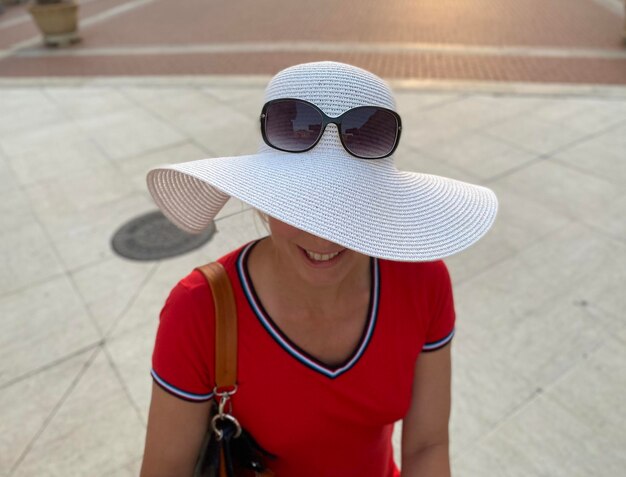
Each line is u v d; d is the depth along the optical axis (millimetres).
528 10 12164
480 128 5934
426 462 1312
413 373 1238
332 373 1101
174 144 5844
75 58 9859
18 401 2781
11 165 5516
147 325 3264
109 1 15766
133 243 4066
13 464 2471
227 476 1140
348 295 1117
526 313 3248
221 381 1084
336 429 1163
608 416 2605
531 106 6527
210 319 1071
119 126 6473
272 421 1120
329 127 976
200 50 10000
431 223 1022
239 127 6227
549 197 4469
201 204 1237
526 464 2406
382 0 13898
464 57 8859
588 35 9844
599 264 3639
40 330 3252
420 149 5457
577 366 2877
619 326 3123
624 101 6547
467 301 3363
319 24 11688
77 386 2859
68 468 2449
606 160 5070
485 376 2838
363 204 970
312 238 968
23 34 12320
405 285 1178
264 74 8383
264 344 1080
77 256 3941
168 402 1085
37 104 7461
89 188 4945
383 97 1018
